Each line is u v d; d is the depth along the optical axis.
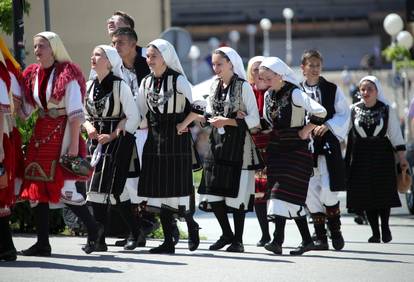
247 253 21.27
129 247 21.08
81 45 40.25
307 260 19.94
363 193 25.11
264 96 21.48
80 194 19.31
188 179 20.50
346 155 25.56
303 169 20.75
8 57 18.69
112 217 23.42
